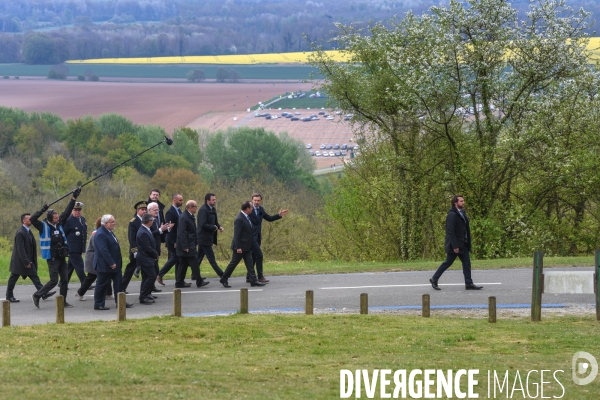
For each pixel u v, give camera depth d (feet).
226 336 60.90
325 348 57.36
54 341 58.44
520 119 134.72
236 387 44.57
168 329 62.75
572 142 138.00
